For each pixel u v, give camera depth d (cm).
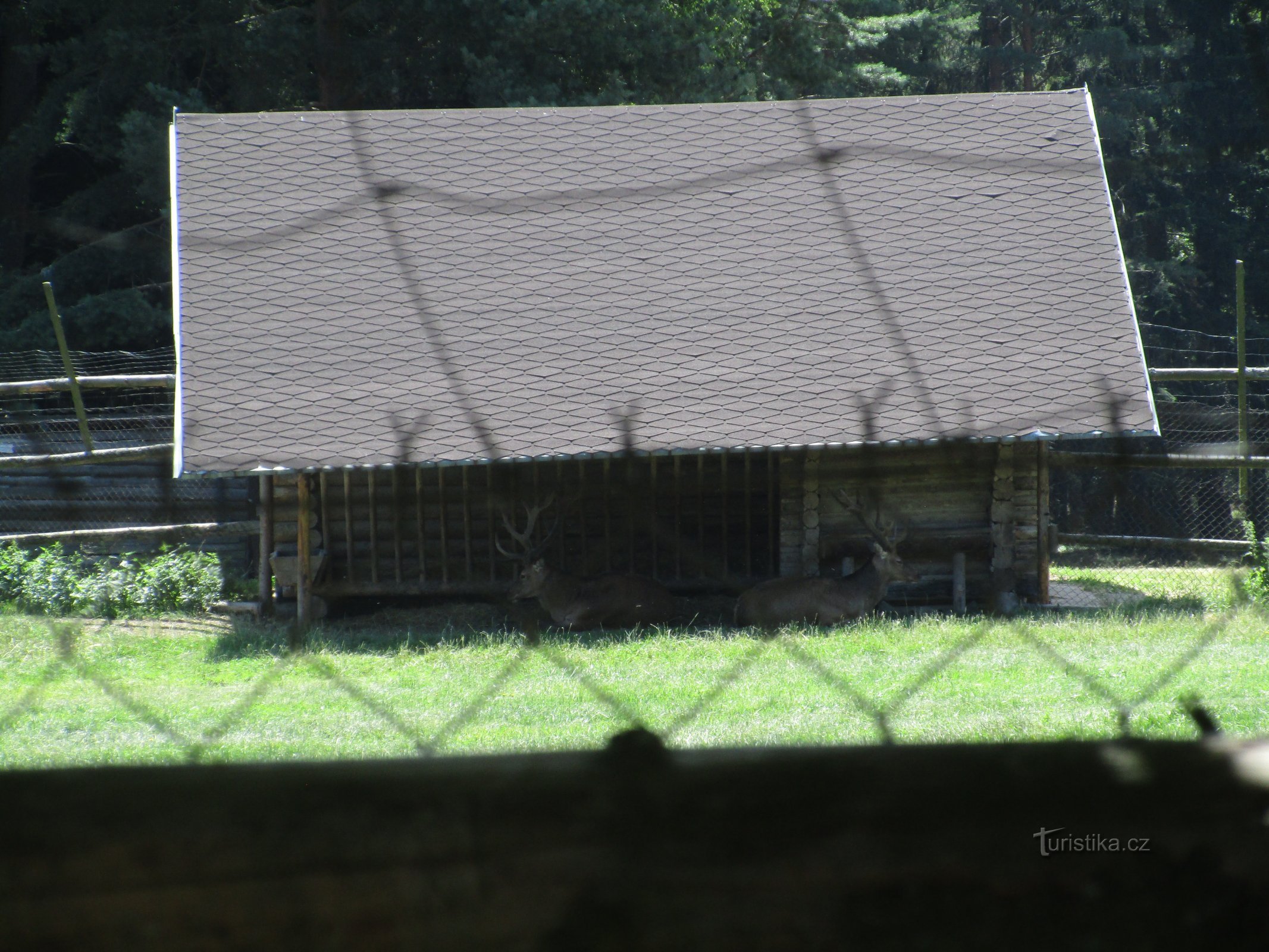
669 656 1920
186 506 3272
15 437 3381
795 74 5150
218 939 174
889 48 7088
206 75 4906
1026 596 2650
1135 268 6097
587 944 176
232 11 4569
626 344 2608
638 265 2755
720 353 2595
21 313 4228
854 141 3000
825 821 193
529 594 2519
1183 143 6050
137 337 4278
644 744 215
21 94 4419
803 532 2670
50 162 4809
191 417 2433
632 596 2520
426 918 178
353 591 2673
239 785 200
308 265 2716
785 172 2931
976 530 2650
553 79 4609
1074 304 2655
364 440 2405
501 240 2791
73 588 2575
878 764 209
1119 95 6069
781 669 1739
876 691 1545
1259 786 200
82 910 177
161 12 4478
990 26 7756
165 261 4328
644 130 3031
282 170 2886
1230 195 6238
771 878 184
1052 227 2800
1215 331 6153
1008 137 2991
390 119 3011
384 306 2653
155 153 4144
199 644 2227
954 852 188
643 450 2389
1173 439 3884
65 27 4703
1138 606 2416
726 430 2434
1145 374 2520
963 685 1566
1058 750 210
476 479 2748
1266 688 1421
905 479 2645
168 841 184
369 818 191
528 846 188
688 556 2770
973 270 2730
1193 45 6228
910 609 2619
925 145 2984
